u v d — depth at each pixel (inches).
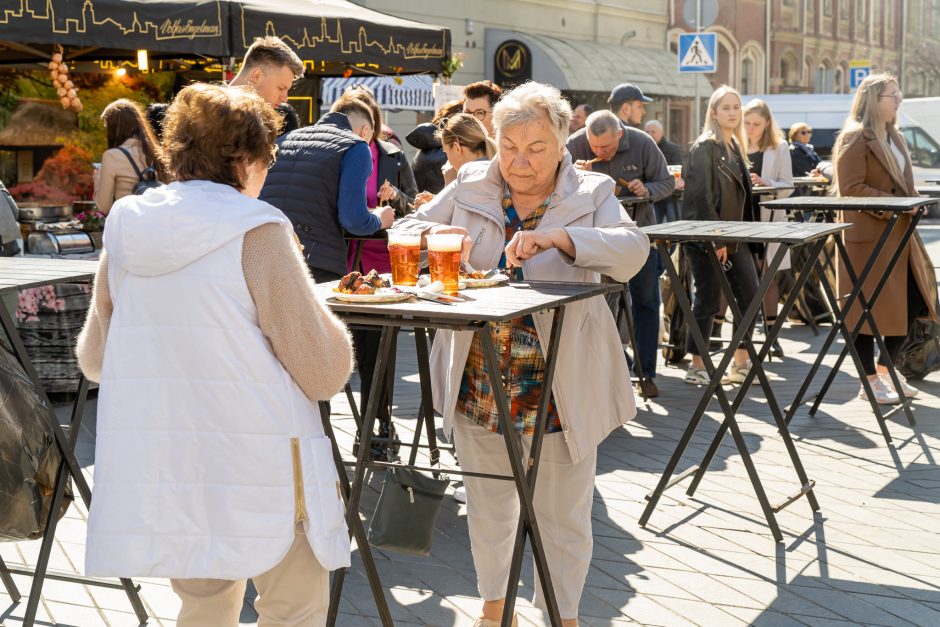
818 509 185.8
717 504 189.3
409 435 232.2
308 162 185.6
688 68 575.8
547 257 124.4
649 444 228.4
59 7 253.6
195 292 87.2
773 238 159.0
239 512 87.3
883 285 242.1
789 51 1546.5
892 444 227.0
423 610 145.1
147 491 87.5
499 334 121.2
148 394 88.1
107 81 417.1
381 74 404.8
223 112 91.1
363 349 202.4
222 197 89.0
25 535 118.3
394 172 233.9
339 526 92.5
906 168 262.7
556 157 121.6
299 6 318.3
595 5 1028.5
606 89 925.2
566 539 126.2
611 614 143.9
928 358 278.8
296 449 89.2
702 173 266.7
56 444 122.9
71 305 260.8
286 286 88.7
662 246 172.1
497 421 122.6
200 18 276.5
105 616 142.6
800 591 151.9
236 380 87.2
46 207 276.7
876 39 1834.4
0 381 116.6
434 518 123.3
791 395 273.9
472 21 861.8
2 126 387.5
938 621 142.1
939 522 179.8
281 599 96.3
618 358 126.0
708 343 277.1
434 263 108.3
